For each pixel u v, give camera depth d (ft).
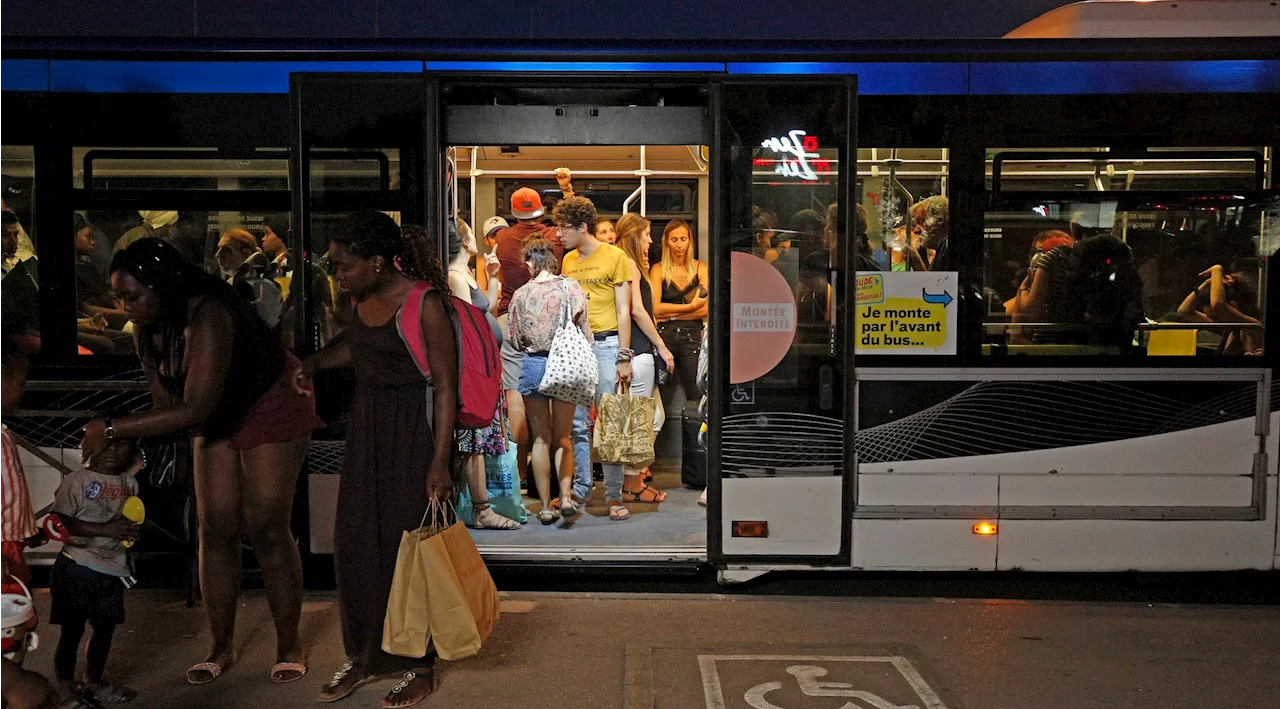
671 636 15.05
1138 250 16.84
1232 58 16.65
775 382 16.97
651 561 17.29
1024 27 16.74
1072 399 16.80
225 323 12.26
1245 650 14.58
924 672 13.67
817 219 16.90
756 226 16.90
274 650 14.39
